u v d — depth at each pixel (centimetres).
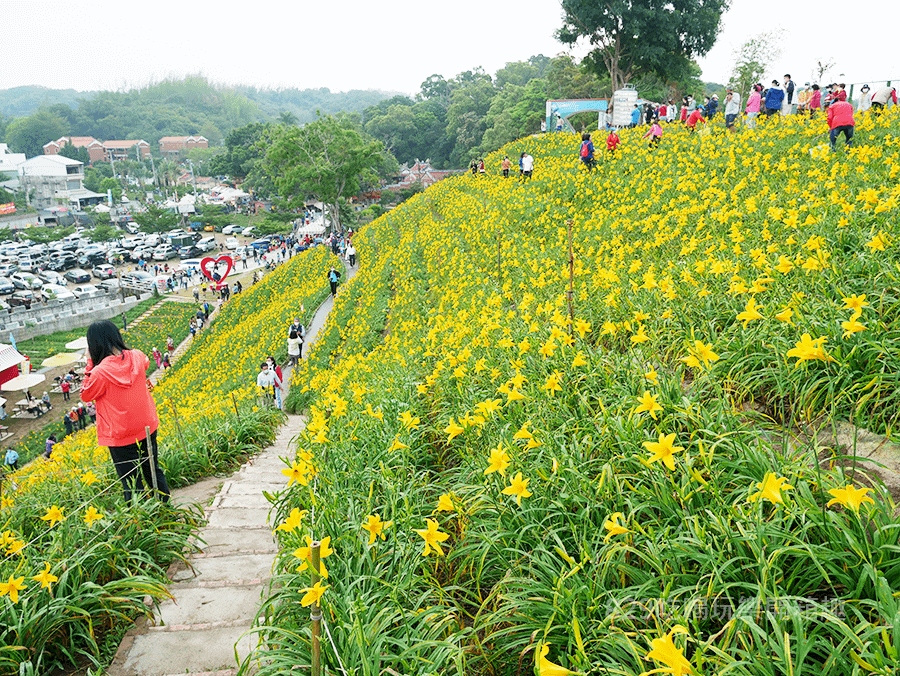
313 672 235
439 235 2170
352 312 1888
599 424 354
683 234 789
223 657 317
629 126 2880
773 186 902
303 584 315
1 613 314
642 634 219
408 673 244
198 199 12625
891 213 495
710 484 268
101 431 459
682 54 3925
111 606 350
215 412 999
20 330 3991
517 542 297
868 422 312
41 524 483
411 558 321
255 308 3136
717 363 391
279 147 5469
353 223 7394
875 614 214
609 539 273
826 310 370
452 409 515
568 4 3734
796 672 179
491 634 257
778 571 228
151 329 4062
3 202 12038
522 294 880
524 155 2373
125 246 7988
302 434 567
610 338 480
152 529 425
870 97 1717
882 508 228
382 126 13562
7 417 2819
